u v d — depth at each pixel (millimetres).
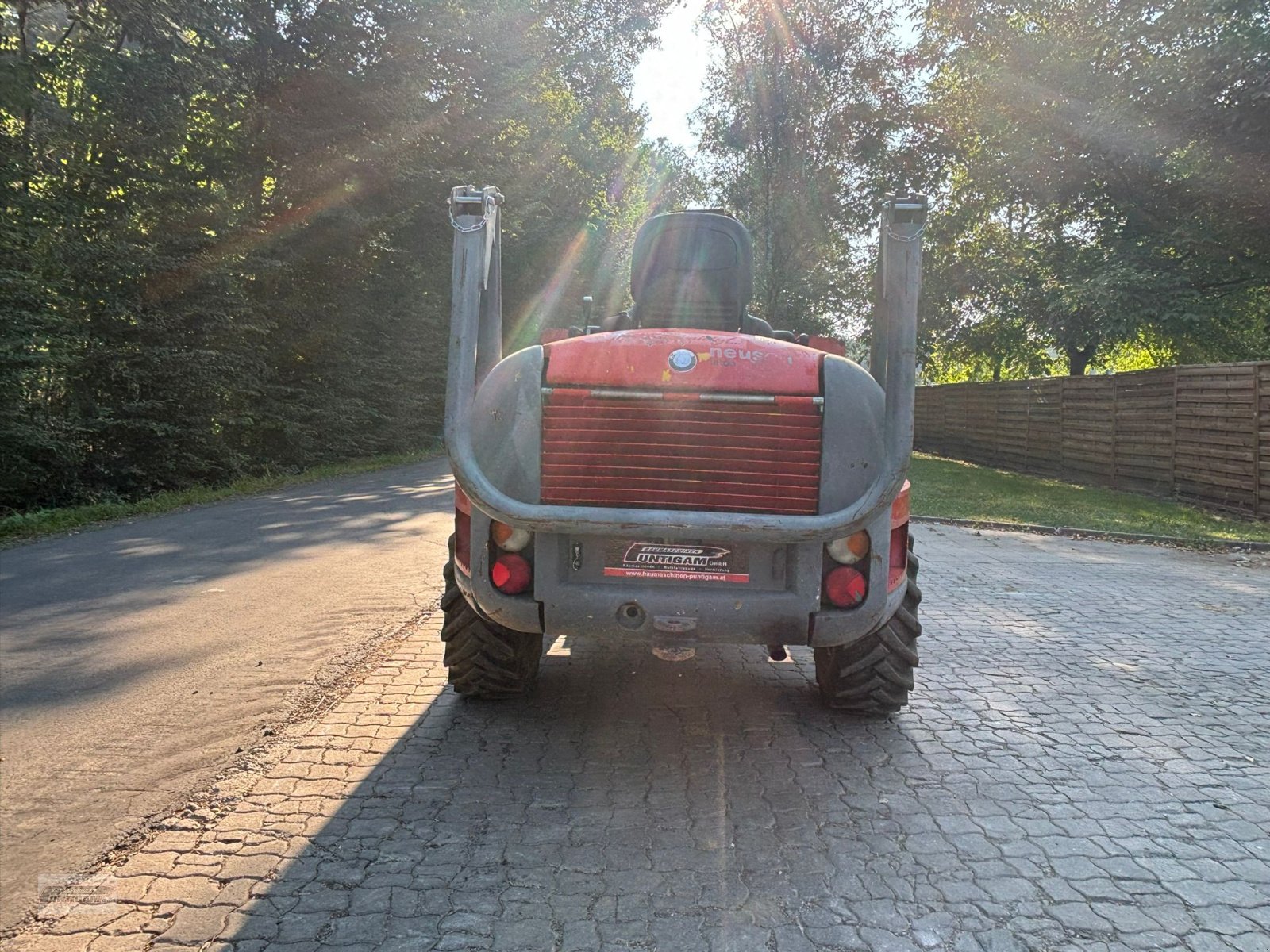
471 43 21438
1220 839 3455
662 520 3529
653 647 3881
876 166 24797
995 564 9594
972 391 24750
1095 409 17781
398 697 4863
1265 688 5387
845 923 2842
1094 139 17234
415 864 3137
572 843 3318
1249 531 11930
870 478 3586
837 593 3727
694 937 2750
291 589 7312
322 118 18156
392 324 22828
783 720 4664
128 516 11789
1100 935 2807
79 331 13148
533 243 31562
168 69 13930
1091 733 4574
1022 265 21891
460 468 3643
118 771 3857
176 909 2830
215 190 15188
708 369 3633
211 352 14383
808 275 25375
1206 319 16156
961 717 4770
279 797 3639
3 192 11828
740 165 25406
